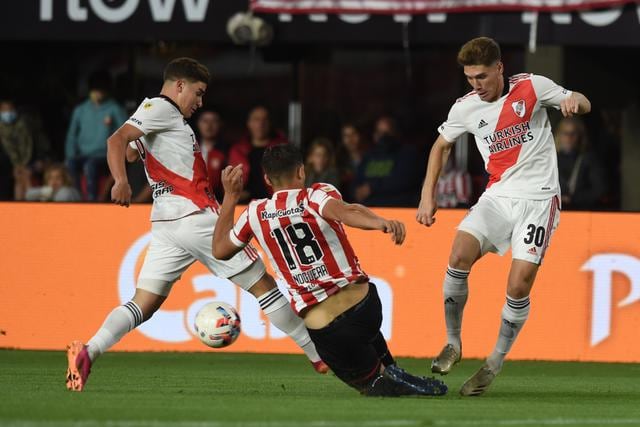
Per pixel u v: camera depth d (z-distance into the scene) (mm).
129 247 34781
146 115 23750
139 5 39781
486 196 23984
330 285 21172
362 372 21750
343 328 21188
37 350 34906
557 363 33469
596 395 24875
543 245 23500
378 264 34344
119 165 23203
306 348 24750
